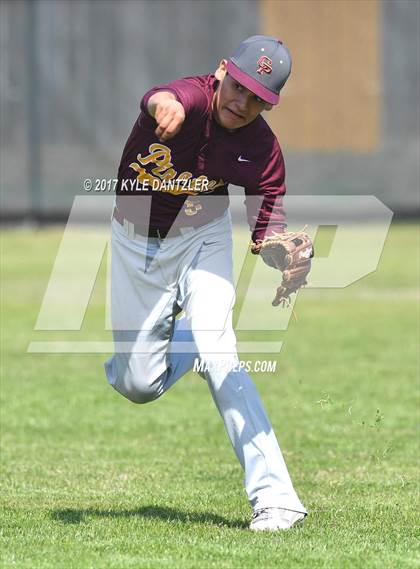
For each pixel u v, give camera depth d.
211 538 14.05
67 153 55.66
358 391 25.61
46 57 55.16
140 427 22.58
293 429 22.22
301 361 29.14
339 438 21.47
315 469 19.06
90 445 21.02
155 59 55.16
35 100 55.34
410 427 22.34
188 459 19.89
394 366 28.44
